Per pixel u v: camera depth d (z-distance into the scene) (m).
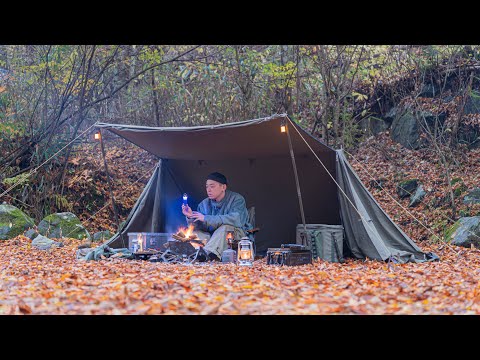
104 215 16.73
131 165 18.25
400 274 8.27
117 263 9.09
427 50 18.41
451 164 16.86
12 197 15.36
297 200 11.93
